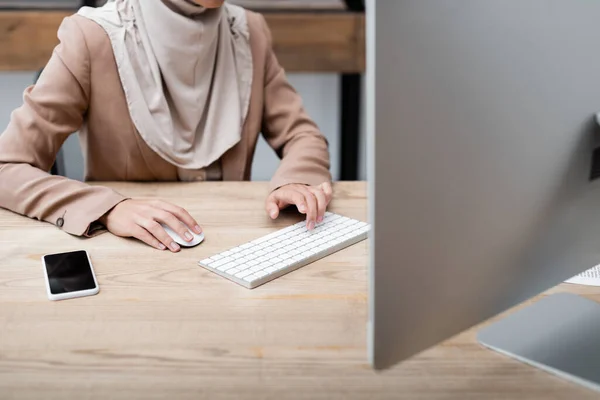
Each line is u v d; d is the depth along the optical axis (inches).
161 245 44.5
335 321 35.6
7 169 52.8
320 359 32.2
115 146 61.1
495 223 28.0
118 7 60.5
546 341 32.6
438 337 27.6
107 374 31.1
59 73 57.4
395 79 23.0
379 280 24.8
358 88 123.3
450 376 30.8
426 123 24.2
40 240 46.0
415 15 22.9
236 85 63.6
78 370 31.4
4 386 30.2
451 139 25.2
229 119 62.9
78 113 59.0
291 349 33.0
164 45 58.9
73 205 48.9
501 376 30.7
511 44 26.0
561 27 27.5
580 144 30.0
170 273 41.1
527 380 30.4
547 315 34.8
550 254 31.1
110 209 47.9
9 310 36.6
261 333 34.4
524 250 29.8
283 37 110.4
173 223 45.8
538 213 29.6
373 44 22.2
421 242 25.6
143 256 43.4
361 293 38.7
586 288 38.4
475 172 26.4
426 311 26.7
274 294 38.5
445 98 24.5
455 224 26.5
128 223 46.3
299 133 65.5
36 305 37.2
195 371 31.3
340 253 44.2
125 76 58.7
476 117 25.7
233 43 64.5
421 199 25.0
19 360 32.1
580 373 30.2
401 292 25.6
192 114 61.3
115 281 40.0
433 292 26.7
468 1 24.3
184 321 35.5
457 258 27.0
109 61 58.7
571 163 30.0
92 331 34.6
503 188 27.7
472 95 25.3
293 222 49.2
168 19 58.4
